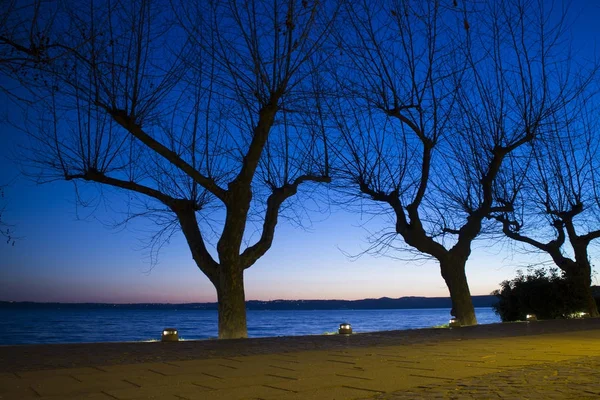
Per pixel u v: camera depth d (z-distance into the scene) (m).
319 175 16.19
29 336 63.97
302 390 4.91
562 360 6.93
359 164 17.64
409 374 5.83
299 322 128.75
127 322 128.12
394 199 17.66
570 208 22.45
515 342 9.69
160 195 14.25
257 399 4.50
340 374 5.87
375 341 10.41
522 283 24.62
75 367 6.56
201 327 94.75
